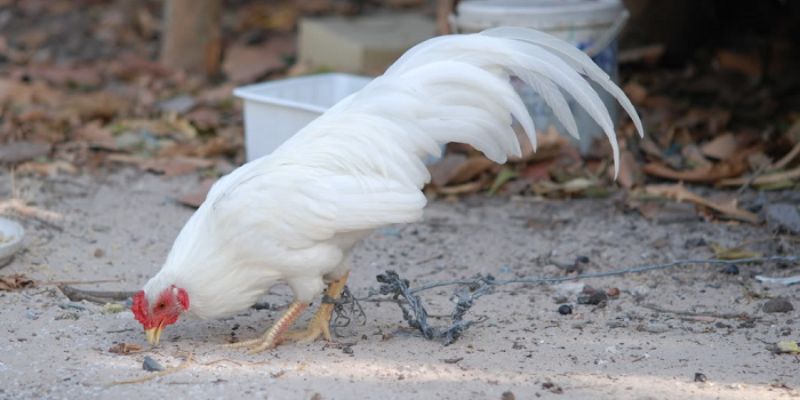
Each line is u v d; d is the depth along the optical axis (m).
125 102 13.45
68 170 11.31
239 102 13.55
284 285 8.45
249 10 18.44
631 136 11.83
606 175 11.08
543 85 6.78
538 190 10.75
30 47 16.53
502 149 7.02
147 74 14.85
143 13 17.72
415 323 7.35
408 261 9.07
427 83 6.84
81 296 7.97
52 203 10.27
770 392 6.38
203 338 7.29
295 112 10.45
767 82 13.84
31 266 8.59
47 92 13.70
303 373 6.62
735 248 9.09
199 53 15.09
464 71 6.79
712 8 15.09
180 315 6.94
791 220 9.55
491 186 10.94
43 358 6.80
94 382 6.45
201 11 14.93
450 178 10.74
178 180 11.21
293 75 14.67
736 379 6.58
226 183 6.91
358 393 6.33
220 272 6.66
